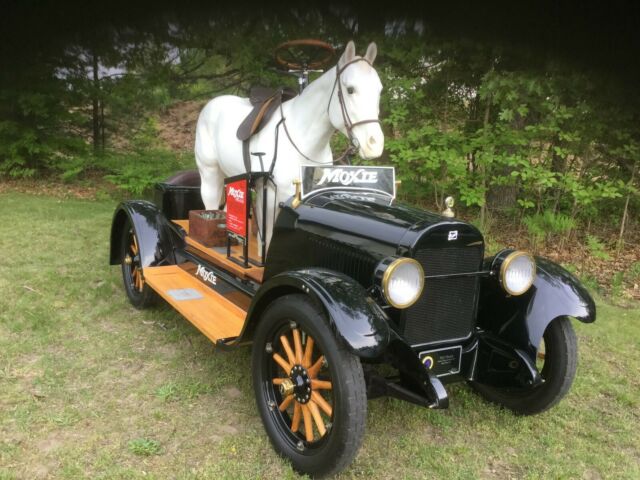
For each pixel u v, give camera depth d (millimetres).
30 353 3551
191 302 3473
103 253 5801
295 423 2623
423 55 7207
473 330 2906
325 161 3842
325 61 4109
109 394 3123
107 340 3799
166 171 9539
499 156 6594
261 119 3904
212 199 4766
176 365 3479
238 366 3492
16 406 2941
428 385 2389
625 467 2738
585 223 7773
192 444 2711
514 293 2797
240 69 9164
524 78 6219
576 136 6422
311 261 2980
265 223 3602
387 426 2945
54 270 5125
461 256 2715
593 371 3773
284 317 2535
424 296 2646
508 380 2980
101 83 10078
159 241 4242
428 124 7074
